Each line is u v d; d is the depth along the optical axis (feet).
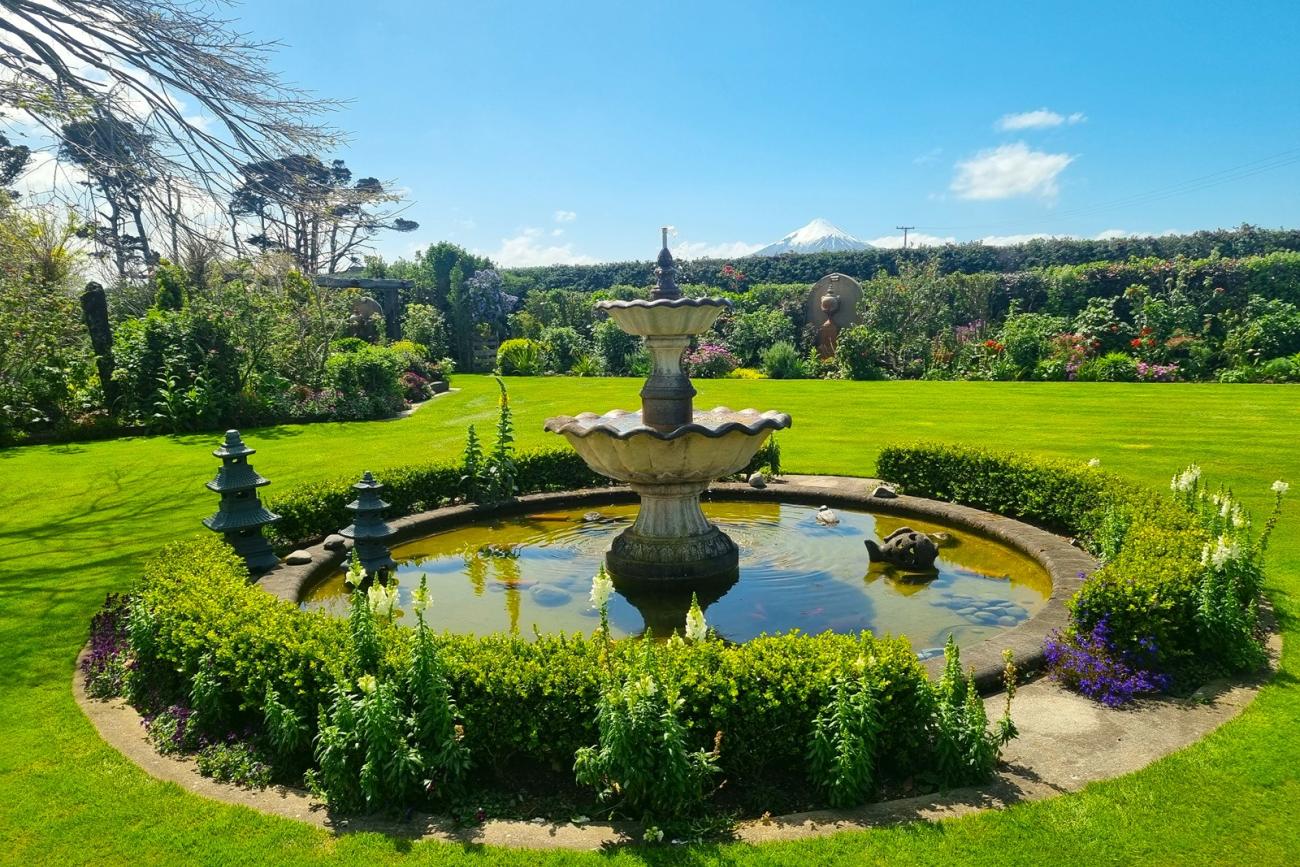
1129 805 10.23
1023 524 23.61
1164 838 9.59
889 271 107.04
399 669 11.46
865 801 10.62
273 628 12.91
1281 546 21.24
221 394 49.96
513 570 21.75
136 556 23.47
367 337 84.79
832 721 10.66
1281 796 10.34
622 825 10.19
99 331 49.90
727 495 28.91
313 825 10.38
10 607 19.08
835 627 17.20
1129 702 13.01
